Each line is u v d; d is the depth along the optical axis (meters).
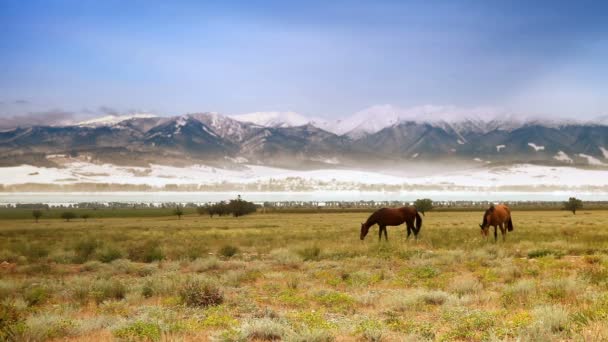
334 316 13.14
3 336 10.84
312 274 21.38
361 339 10.49
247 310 13.77
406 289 16.88
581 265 21.64
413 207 35.38
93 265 26.08
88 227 80.00
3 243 43.12
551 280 16.23
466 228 52.72
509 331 10.36
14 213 180.62
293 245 33.53
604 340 9.22
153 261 28.00
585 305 12.49
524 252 27.58
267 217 124.06
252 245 37.50
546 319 10.58
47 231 67.31
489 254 26.52
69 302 15.76
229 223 88.44
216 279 19.59
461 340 10.32
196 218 124.38
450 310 12.81
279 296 16.02
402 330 11.01
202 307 14.56
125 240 45.56
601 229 47.69
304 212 164.00
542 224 64.38
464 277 18.77
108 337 10.85
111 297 16.61
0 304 13.48
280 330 10.77
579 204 136.88
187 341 10.50
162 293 16.86
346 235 45.03
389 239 37.72
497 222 33.62
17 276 23.27
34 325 11.31
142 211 187.00
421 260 24.03
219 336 10.73
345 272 21.03
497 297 14.66
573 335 9.61
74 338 10.99
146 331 10.93
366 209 185.25
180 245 37.28
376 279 18.95
